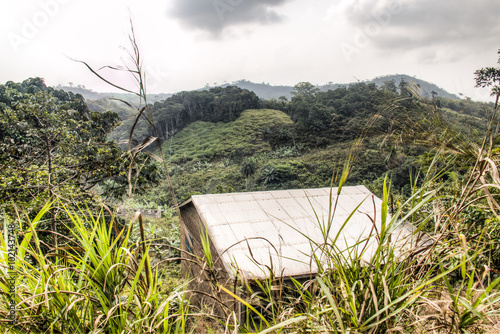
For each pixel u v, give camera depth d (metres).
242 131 78.19
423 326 1.27
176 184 52.59
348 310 1.18
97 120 14.38
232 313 1.28
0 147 10.52
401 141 1.64
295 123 72.38
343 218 6.75
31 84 26.44
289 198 7.74
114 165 11.59
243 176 53.72
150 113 1.24
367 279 1.26
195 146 74.38
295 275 4.77
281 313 1.33
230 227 6.42
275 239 5.97
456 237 1.39
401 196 1.85
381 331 1.17
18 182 8.56
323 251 1.33
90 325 1.22
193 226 8.77
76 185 10.45
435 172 1.60
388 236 1.33
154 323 1.27
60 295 1.27
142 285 1.35
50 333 1.19
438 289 1.36
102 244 1.37
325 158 51.59
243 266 4.99
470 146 1.83
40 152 11.40
